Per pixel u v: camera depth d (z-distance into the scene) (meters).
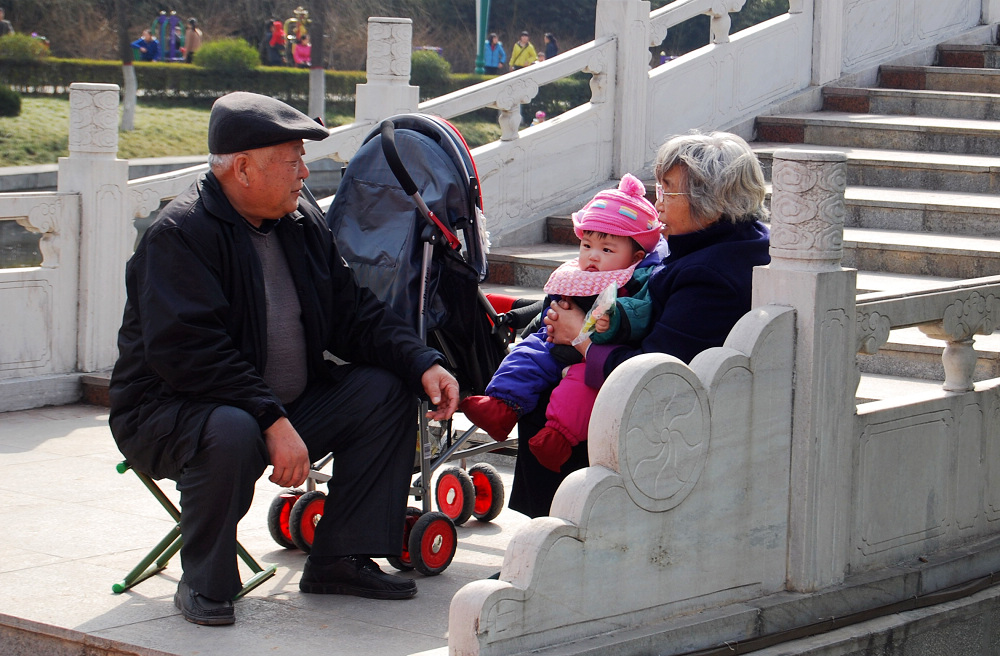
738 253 3.54
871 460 3.76
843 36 10.05
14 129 28.47
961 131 8.50
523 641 2.91
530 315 4.34
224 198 3.51
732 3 9.30
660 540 3.23
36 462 5.40
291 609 3.59
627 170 8.91
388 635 3.38
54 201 6.54
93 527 4.42
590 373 3.51
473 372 4.27
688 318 3.45
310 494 4.18
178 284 3.38
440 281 4.11
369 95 7.64
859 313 3.61
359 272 4.14
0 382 6.40
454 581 3.95
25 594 3.65
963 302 4.03
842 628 3.63
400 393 3.74
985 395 4.21
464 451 4.29
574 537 3.00
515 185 8.33
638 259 3.74
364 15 40.56
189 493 3.39
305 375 3.77
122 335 3.60
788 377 3.50
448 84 38.47
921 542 4.02
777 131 9.37
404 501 3.75
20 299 6.47
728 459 3.38
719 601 3.42
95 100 6.57
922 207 7.36
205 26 40.22
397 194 4.15
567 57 8.48
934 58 10.59
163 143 30.34
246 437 3.35
